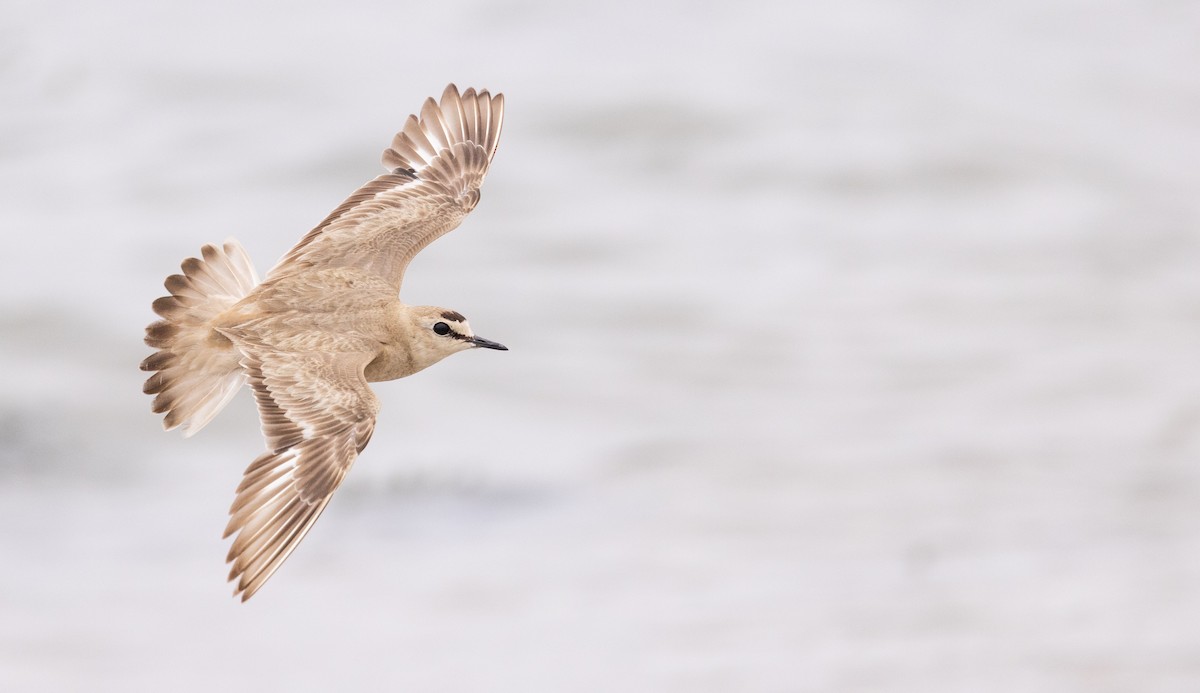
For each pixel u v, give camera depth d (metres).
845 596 15.86
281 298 9.49
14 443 19.73
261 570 8.26
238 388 9.33
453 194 10.90
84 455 19.67
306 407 8.80
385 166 10.94
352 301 9.69
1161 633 14.80
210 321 9.37
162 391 9.22
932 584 16.05
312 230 10.34
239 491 8.45
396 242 10.31
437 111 11.27
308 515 8.47
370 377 9.84
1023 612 15.27
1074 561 16.42
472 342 9.98
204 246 9.61
